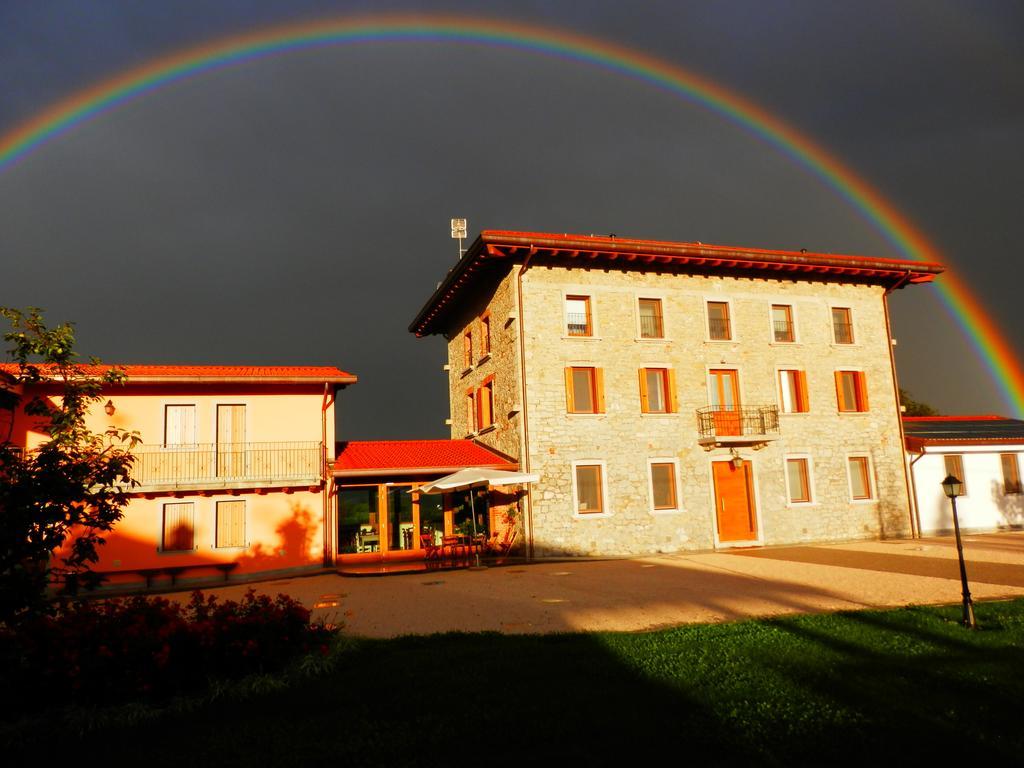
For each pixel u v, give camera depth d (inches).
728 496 946.1
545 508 863.7
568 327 923.4
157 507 778.2
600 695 292.5
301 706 288.2
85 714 273.6
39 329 333.7
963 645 360.8
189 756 240.4
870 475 1016.2
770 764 226.7
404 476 883.4
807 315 1029.8
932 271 1061.1
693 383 954.1
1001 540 923.4
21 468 292.7
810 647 358.3
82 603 352.5
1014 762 226.8
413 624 453.4
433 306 1181.7
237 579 773.3
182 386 821.9
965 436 1091.3
